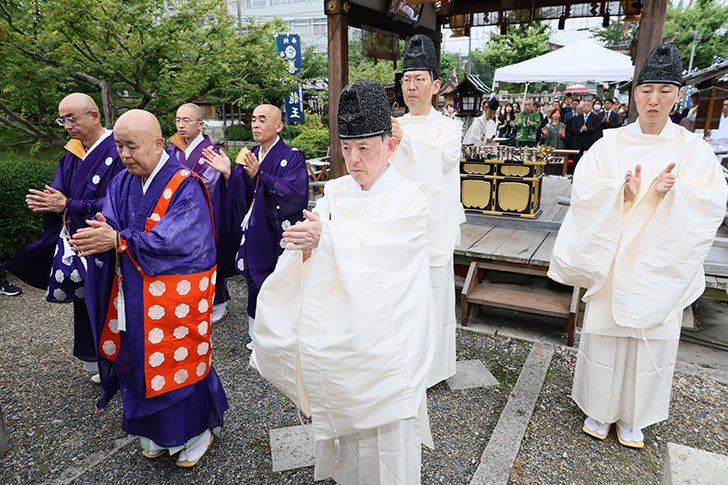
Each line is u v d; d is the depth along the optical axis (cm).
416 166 268
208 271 224
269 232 347
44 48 578
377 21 586
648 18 382
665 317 226
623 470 238
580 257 244
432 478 234
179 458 242
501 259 412
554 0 681
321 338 156
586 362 258
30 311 456
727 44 2239
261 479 234
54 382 329
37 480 236
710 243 221
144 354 209
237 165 358
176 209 212
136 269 205
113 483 233
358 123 157
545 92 2362
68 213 279
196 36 636
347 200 170
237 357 361
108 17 569
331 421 163
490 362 349
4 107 633
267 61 669
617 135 246
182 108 389
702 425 277
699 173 225
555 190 725
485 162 534
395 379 155
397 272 159
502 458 242
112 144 288
